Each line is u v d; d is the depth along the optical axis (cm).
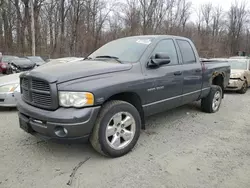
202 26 5619
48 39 3556
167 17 4266
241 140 408
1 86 553
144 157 336
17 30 3400
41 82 300
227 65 627
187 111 591
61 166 308
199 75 493
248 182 279
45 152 347
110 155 326
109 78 315
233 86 933
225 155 347
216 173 297
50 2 3422
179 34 4253
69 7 3394
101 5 3566
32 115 304
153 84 371
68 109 286
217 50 4775
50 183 271
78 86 288
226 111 616
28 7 3209
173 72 414
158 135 423
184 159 332
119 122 329
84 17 3459
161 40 416
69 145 371
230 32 5866
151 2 3872
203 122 506
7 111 567
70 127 281
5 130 434
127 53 390
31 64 1480
